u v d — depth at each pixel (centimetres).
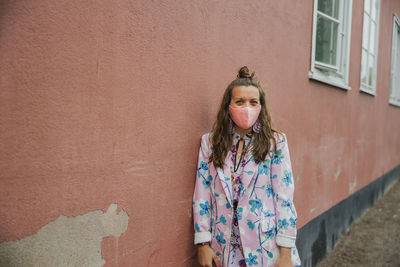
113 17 129
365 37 471
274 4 242
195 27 171
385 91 606
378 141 579
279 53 251
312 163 312
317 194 326
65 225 117
